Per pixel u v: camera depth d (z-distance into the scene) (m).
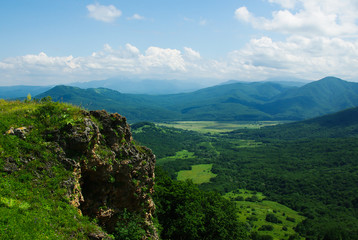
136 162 23.50
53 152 17.28
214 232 46.97
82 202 19.03
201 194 59.47
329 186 161.62
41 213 13.94
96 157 19.67
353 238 93.69
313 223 113.62
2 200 13.09
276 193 168.88
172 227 39.19
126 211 23.06
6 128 16.73
